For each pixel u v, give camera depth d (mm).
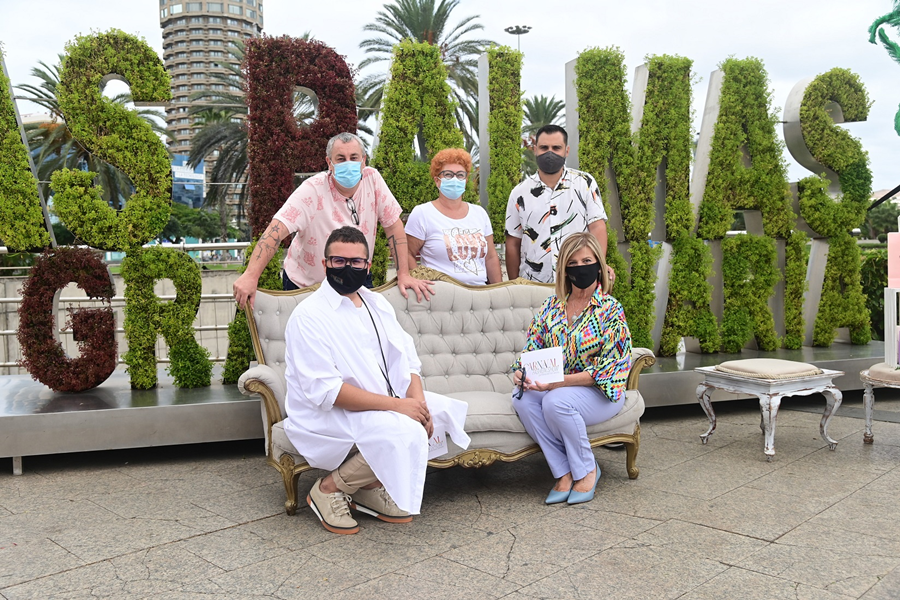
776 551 2443
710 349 5512
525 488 3295
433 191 4945
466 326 3834
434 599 2107
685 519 2791
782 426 4473
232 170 23016
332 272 2688
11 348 10781
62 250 4137
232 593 2168
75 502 3125
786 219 5746
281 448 2904
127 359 4305
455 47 18188
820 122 5820
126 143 4250
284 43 4488
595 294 3209
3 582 2271
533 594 2133
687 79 5391
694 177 5676
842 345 6066
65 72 4207
